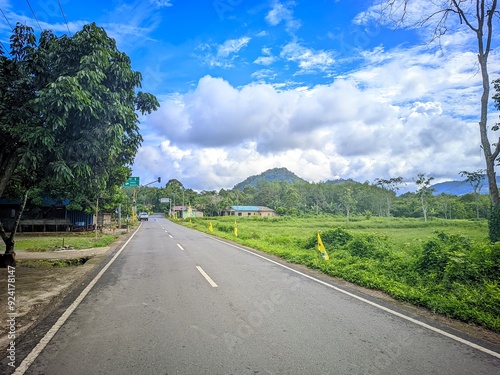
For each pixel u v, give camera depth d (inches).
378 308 226.7
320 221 2123.5
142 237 917.8
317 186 3435.0
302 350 155.4
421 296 241.0
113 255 523.2
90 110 254.7
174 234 1042.7
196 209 3572.8
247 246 652.7
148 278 326.6
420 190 2220.7
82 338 168.7
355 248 474.3
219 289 276.7
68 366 138.6
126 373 132.4
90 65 262.5
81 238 836.6
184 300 241.3
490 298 221.0
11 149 295.7
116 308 222.2
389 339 170.6
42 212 1015.0
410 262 349.1
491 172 548.1
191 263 424.8
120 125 272.7
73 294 263.1
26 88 290.8
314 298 251.0
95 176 336.8
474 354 154.1
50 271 373.1
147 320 196.7
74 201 923.4
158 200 4239.7
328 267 365.4
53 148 262.5
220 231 1144.8
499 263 272.4
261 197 3730.3
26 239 807.1
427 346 162.6
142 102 346.0
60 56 277.6
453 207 2738.7
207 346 158.7
